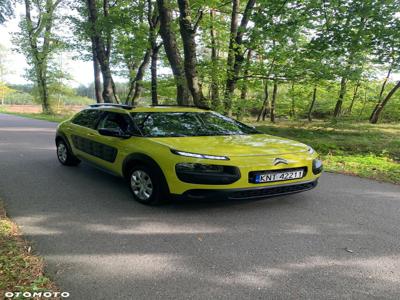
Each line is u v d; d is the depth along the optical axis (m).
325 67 12.44
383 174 7.29
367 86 22.73
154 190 4.70
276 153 4.66
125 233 3.96
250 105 15.06
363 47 11.39
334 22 11.41
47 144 10.74
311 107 24.59
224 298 2.71
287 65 13.19
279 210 4.84
